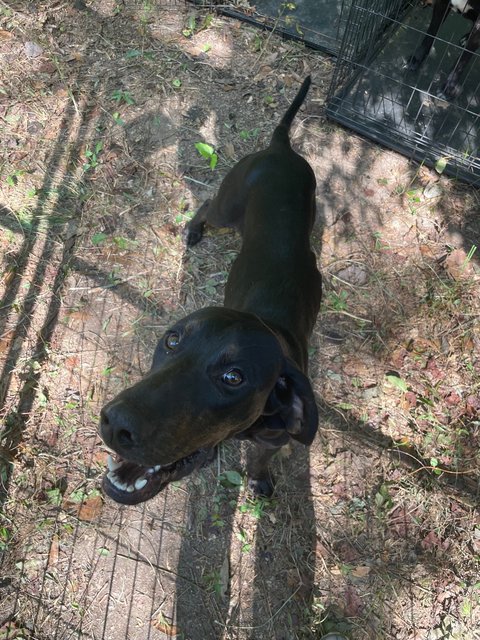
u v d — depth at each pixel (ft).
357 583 2.54
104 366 2.87
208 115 3.71
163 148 3.55
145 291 3.09
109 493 1.52
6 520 2.50
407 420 2.89
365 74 3.99
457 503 2.73
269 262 2.31
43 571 2.43
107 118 3.62
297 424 1.73
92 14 4.04
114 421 1.28
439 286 3.27
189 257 3.21
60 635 2.34
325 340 3.06
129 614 2.40
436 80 3.99
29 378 2.80
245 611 2.45
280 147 2.67
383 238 3.42
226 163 3.53
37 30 3.93
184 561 2.51
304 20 4.21
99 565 2.46
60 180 3.37
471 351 3.09
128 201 3.34
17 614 2.35
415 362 3.04
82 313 3.00
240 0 4.23
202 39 4.05
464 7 3.41
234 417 1.49
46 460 2.63
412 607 2.52
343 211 3.49
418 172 3.66
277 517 2.62
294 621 2.45
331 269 3.28
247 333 1.49
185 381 1.40
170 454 1.39
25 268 3.09
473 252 3.25
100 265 3.14
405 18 4.26
